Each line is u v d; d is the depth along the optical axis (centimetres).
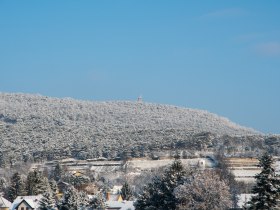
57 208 17675
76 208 17388
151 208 14850
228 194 14162
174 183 14825
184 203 13962
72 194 17525
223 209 13862
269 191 9769
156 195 14900
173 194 14275
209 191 13888
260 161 9975
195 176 14512
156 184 15288
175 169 15262
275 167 9938
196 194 13875
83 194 18550
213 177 14612
